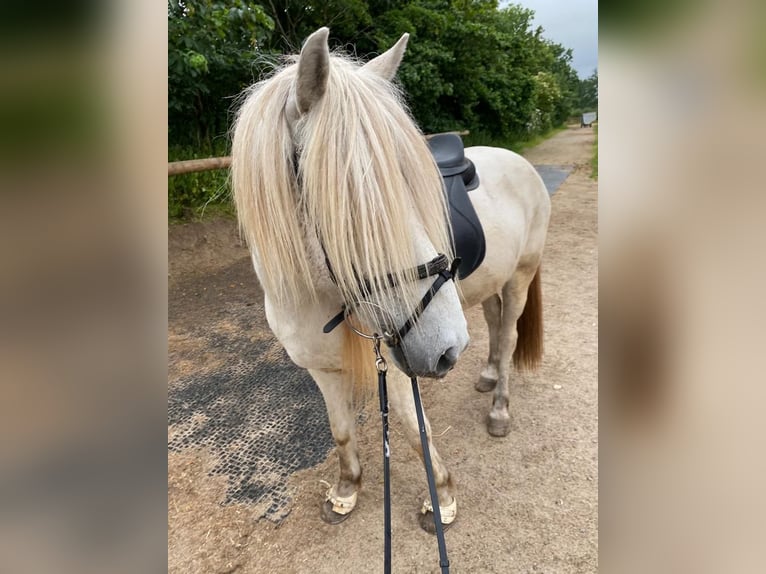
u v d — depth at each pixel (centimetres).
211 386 233
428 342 87
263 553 144
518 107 1427
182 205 441
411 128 89
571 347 260
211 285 366
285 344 122
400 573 136
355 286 84
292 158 85
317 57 77
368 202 78
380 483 169
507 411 193
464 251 136
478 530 148
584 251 441
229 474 176
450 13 882
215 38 425
